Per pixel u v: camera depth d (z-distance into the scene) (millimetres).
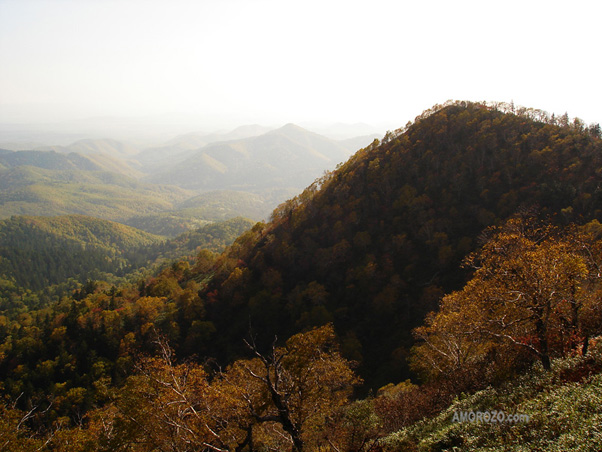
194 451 19016
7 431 23422
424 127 111688
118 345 84062
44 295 194125
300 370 19062
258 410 18422
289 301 84312
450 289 70125
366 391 56344
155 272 192625
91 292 135750
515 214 67875
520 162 87625
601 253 22359
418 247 84250
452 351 29312
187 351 79938
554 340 21484
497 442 14047
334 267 90000
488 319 20234
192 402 19500
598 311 20859
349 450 20312
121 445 18359
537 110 104375
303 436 21141
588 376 15516
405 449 18516
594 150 78250
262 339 78938
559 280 18250
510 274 19891
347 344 65062
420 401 25109
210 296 93188
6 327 121125
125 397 19453
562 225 66000
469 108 113438
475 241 75125
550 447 11648
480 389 22234
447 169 96000
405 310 72438
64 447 23516
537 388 17234
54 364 81500
